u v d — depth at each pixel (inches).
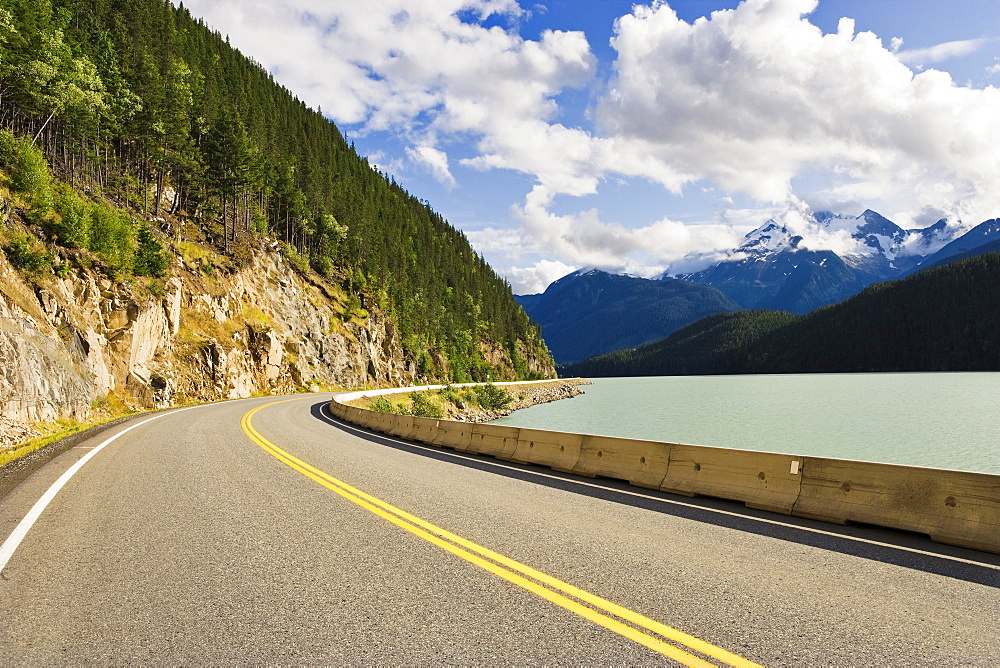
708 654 129.5
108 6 2854.3
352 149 6510.8
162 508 272.7
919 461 1143.0
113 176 2209.6
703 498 316.2
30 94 1614.2
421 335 4330.7
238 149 2454.5
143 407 1164.5
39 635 137.6
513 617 149.3
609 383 6486.2
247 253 2429.9
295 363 2242.9
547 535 230.5
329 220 3695.9
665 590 170.2
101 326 1129.4
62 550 206.2
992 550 212.5
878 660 127.7
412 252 5477.4
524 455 462.0
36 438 605.3
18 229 968.3
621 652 130.0
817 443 1396.4
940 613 155.9
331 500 292.0
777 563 198.8
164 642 134.2
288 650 130.5
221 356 1641.2
